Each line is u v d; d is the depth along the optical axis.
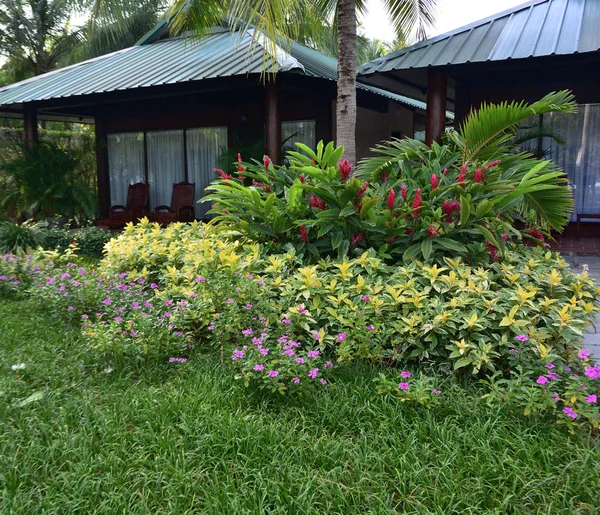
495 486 2.25
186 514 2.07
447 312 3.27
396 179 5.21
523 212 5.44
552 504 2.14
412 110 14.41
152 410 2.84
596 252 8.04
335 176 4.48
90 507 2.14
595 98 8.87
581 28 7.50
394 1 9.05
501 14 8.59
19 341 4.03
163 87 8.88
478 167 4.76
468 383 3.18
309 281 3.78
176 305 3.95
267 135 8.36
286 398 3.01
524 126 9.26
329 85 9.27
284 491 2.20
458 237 4.47
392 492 2.28
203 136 11.37
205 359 3.57
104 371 3.41
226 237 5.01
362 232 4.48
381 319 3.51
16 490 2.21
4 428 2.67
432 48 8.05
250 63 8.19
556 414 2.71
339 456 2.49
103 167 12.73
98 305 4.40
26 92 10.73
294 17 7.66
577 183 9.37
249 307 3.65
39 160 10.71
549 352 3.08
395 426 2.73
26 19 20.23
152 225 6.38
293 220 4.70
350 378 3.26
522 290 3.41
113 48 19.30
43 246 8.12
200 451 2.50
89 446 2.53
